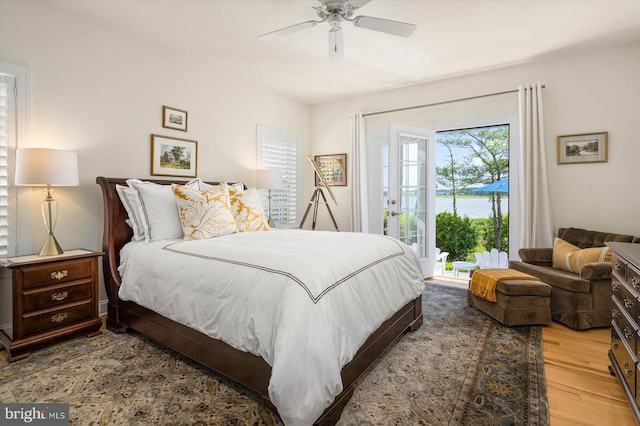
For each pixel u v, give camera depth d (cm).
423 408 163
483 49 336
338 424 151
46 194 259
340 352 154
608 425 152
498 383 185
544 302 267
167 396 171
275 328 146
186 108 362
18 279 213
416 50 339
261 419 154
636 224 323
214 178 394
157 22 288
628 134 325
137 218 272
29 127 249
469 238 650
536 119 360
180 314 197
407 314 248
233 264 184
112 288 258
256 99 448
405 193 438
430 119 443
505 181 607
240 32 304
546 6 258
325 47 335
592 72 340
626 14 270
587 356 219
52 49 261
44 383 184
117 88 303
